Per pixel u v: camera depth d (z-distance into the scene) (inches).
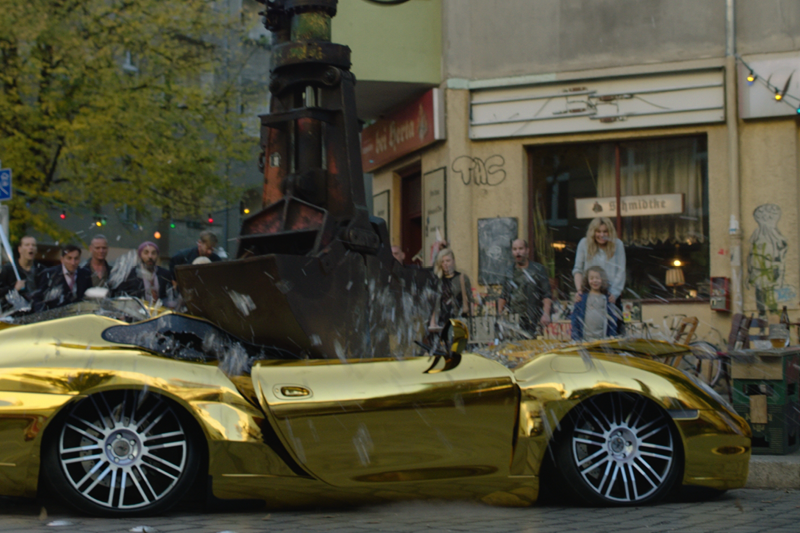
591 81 461.1
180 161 786.8
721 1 443.8
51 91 722.8
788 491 219.0
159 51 796.0
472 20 481.7
